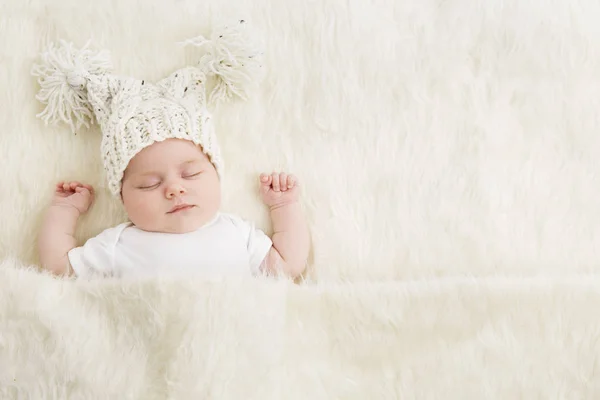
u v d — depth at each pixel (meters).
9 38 1.33
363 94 1.37
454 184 1.35
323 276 1.30
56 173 1.31
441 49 1.40
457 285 1.12
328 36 1.39
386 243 1.32
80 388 1.02
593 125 1.39
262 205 1.34
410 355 1.09
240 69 1.32
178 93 1.28
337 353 1.10
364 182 1.35
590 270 1.32
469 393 1.06
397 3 1.42
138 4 1.37
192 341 1.02
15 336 1.04
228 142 1.35
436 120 1.37
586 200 1.36
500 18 1.41
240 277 1.07
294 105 1.37
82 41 1.34
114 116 1.24
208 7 1.39
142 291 1.05
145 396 1.01
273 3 1.40
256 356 1.03
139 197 1.19
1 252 1.26
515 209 1.35
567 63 1.40
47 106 1.30
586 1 1.42
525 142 1.38
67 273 1.21
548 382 1.06
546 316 1.09
